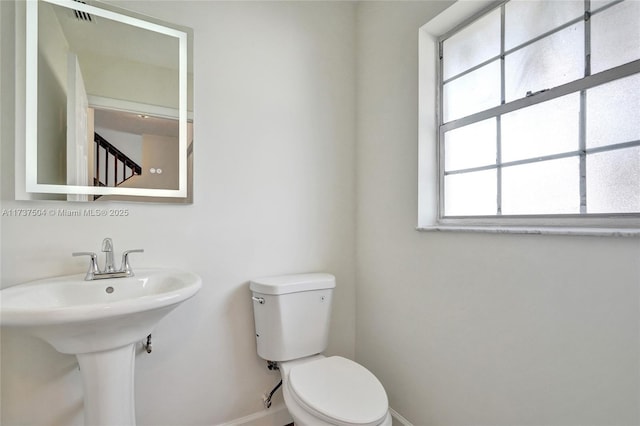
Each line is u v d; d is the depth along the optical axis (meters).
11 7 1.03
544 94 1.03
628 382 0.74
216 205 1.38
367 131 1.68
